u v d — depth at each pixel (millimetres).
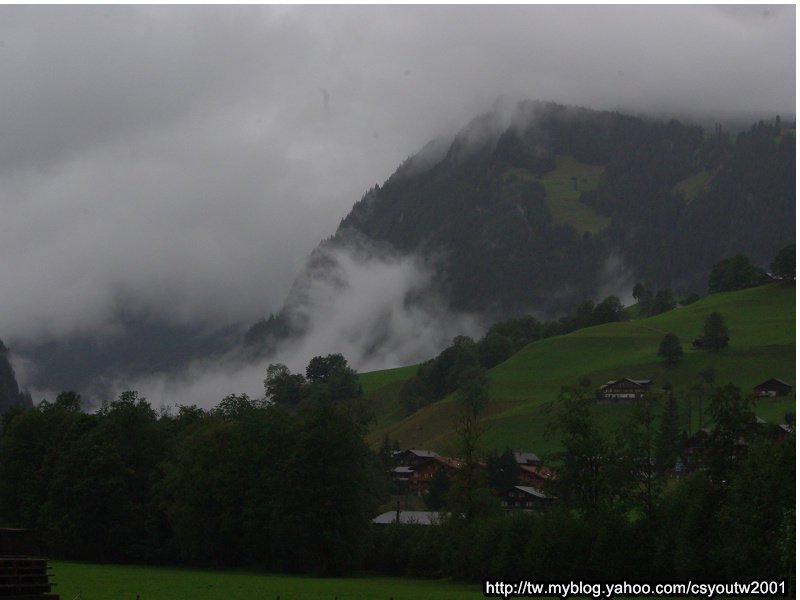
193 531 129250
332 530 120500
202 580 104875
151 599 78250
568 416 111250
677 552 84875
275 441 130500
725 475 91125
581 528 93062
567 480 108688
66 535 133750
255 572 126188
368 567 125188
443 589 95938
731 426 93312
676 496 91875
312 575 121688
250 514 126562
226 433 133250
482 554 100500
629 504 102312
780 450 79812
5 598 50875
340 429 123812
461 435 127062
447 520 114500
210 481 127938
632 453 103250
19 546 54562
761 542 78062
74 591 84750
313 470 121812
